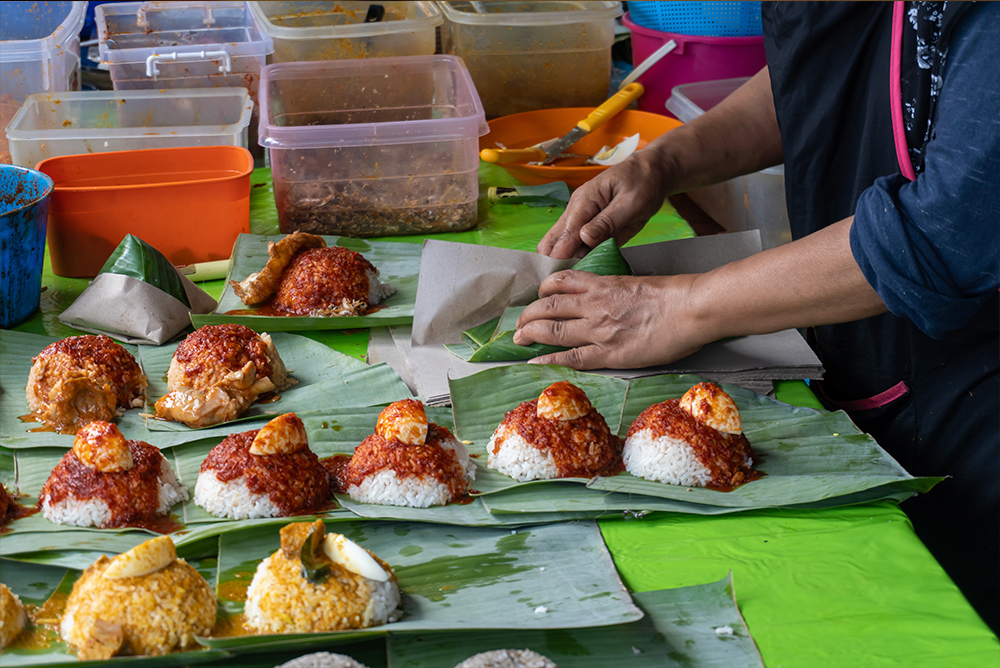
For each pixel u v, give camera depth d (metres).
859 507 1.13
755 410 1.36
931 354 1.54
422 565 1.01
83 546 0.98
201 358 1.36
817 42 1.58
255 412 1.34
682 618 0.91
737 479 1.17
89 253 1.80
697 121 1.96
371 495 1.11
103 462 1.04
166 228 1.83
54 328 1.61
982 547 1.52
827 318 1.30
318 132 1.92
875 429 1.65
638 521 1.11
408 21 2.47
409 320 1.64
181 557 1.01
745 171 1.99
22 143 1.96
